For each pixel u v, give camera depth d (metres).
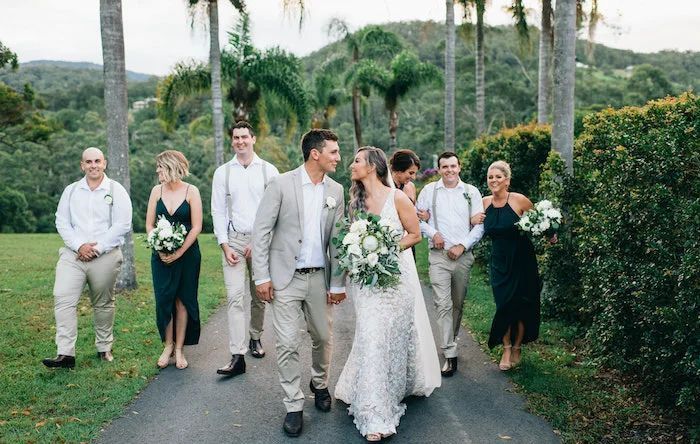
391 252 4.40
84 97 87.88
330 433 4.50
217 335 7.10
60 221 5.72
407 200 4.75
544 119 16.81
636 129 5.67
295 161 39.91
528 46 19.78
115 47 9.07
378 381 4.43
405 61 28.14
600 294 5.25
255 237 4.62
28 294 9.19
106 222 5.82
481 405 5.00
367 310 4.57
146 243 5.63
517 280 5.66
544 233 5.87
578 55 57.41
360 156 4.72
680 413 4.61
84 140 58.28
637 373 5.00
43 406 4.88
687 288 4.07
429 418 4.75
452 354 5.75
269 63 20.20
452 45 18.36
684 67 63.34
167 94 20.05
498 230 5.71
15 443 4.22
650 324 4.43
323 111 32.50
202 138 56.00
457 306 5.99
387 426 4.36
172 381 5.53
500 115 51.69
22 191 49.50
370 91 30.33
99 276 5.81
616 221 4.94
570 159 7.65
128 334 6.91
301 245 4.64
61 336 5.69
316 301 4.73
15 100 30.33
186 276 5.83
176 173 5.80
